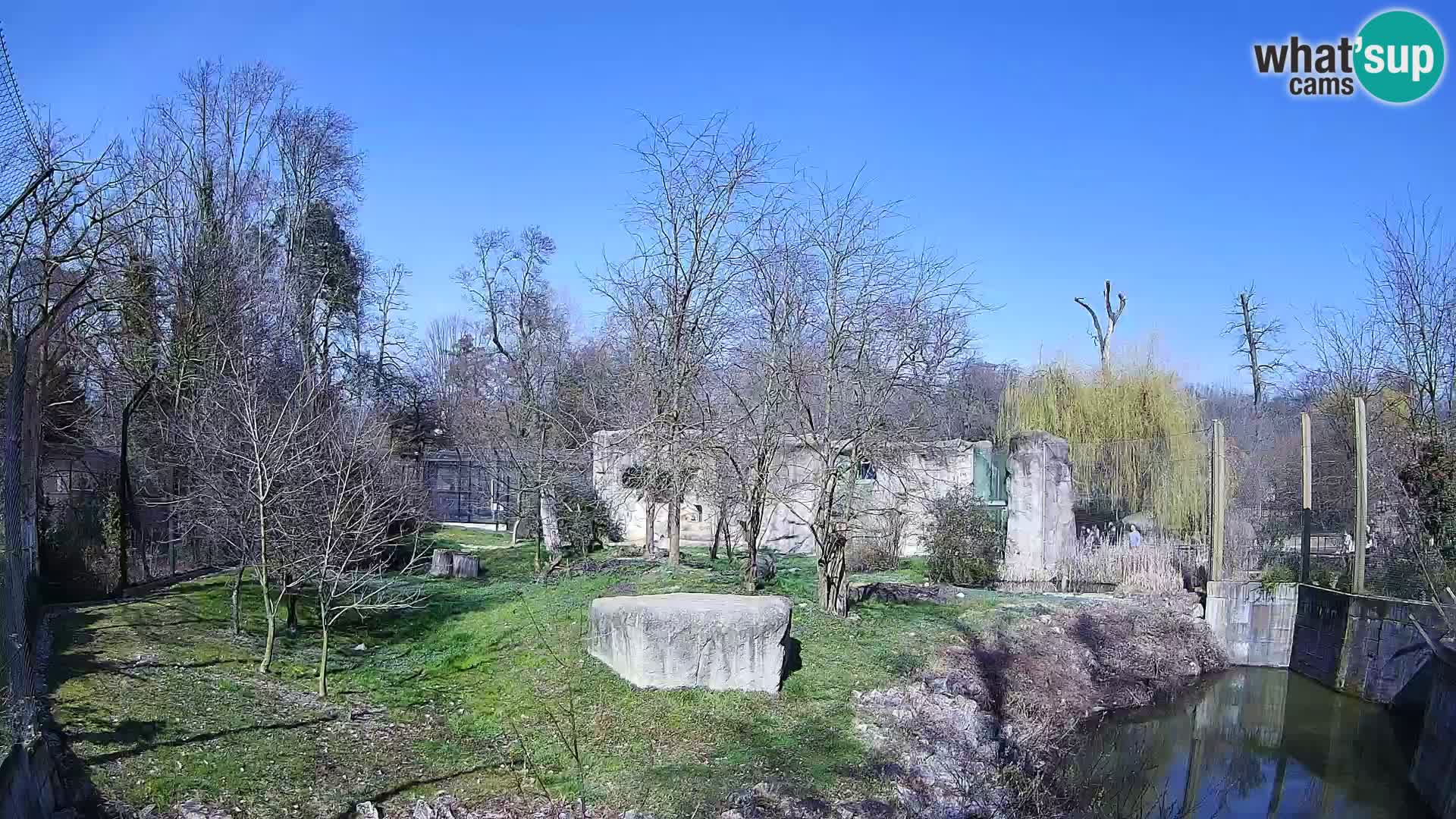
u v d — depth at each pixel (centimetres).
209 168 2503
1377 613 1495
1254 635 1708
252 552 1228
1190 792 1138
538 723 1030
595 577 1692
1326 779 1197
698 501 2180
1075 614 1645
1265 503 2066
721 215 1761
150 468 1712
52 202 1192
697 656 1108
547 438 2384
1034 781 1057
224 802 782
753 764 941
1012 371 3034
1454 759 1060
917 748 1041
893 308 1471
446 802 835
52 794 709
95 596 1376
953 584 1850
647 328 1852
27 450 1192
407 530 2275
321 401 1834
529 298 3538
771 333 1514
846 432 1437
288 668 1166
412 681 1177
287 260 2784
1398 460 1739
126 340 1861
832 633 1347
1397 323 2148
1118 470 2125
